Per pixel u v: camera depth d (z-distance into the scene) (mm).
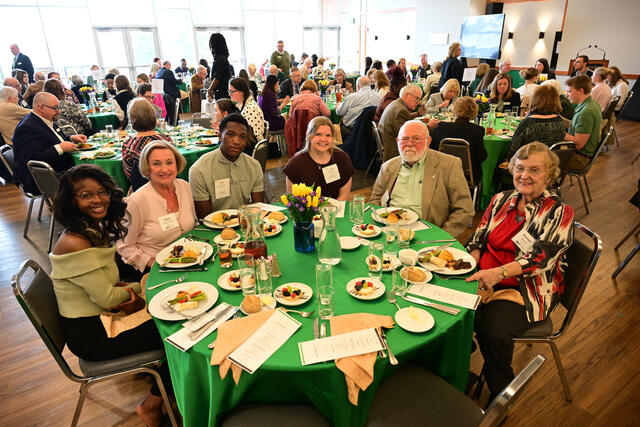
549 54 9625
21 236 3605
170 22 11484
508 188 3877
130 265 2096
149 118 3078
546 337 1622
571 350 2119
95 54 10641
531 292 1619
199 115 5102
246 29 12883
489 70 5746
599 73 5488
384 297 1399
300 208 1621
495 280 1548
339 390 1105
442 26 11219
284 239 1882
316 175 2428
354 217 2021
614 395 1832
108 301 1522
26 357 2162
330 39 14906
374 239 1874
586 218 3762
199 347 1171
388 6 12703
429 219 2287
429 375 1352
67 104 4844
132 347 1510
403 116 4039
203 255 1674
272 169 5332
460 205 2219
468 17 10438
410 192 2322
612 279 2764
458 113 3318
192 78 7410
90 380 1468
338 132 4438
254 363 1090
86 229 1499
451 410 1215
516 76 8312
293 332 1211
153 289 1489
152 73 8703
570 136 3666
